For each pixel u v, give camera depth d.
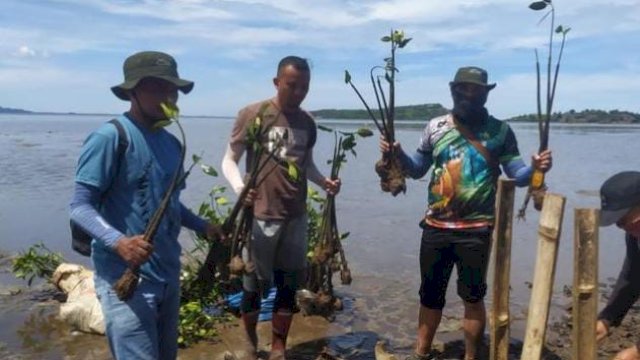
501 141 5.02
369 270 8.34
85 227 3.21
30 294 7.16
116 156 3.30
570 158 28.47
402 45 5.20
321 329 6.23
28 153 30.78
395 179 5.26
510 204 3.74
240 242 4.72
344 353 5.68
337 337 6.04
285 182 5.03
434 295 5.27
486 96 4.99
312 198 7.37
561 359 5.47
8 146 36.84
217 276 6.36
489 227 5.02
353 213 12.77
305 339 5.99
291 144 5.05
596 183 17.98
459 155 5.00
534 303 3.45
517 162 5.05
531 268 8.38
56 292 7.21
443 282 5.26
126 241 3.18
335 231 5.66
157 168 3.40
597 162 26.14
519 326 6.28
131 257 3.17
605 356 5.55
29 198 14.65
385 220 11.98
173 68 3.42
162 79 3.34
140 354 3.36
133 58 3.38
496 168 5.05
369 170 22.12
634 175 3.56
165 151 3.48
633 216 3.55
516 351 5.69
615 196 3.54
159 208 3.27
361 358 5.57
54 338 5.90
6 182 17.97
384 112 5.25
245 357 5.51
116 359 3.40
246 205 4.38
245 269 4.70
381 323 6.41
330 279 6.52
